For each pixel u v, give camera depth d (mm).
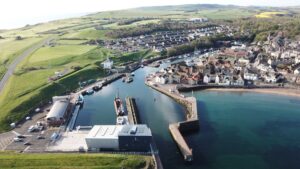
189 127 151125
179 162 123938
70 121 161250
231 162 123188
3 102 180125
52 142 134125
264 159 125312
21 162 114000
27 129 150500
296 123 159000
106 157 116500
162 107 185250
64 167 110188
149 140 123750
